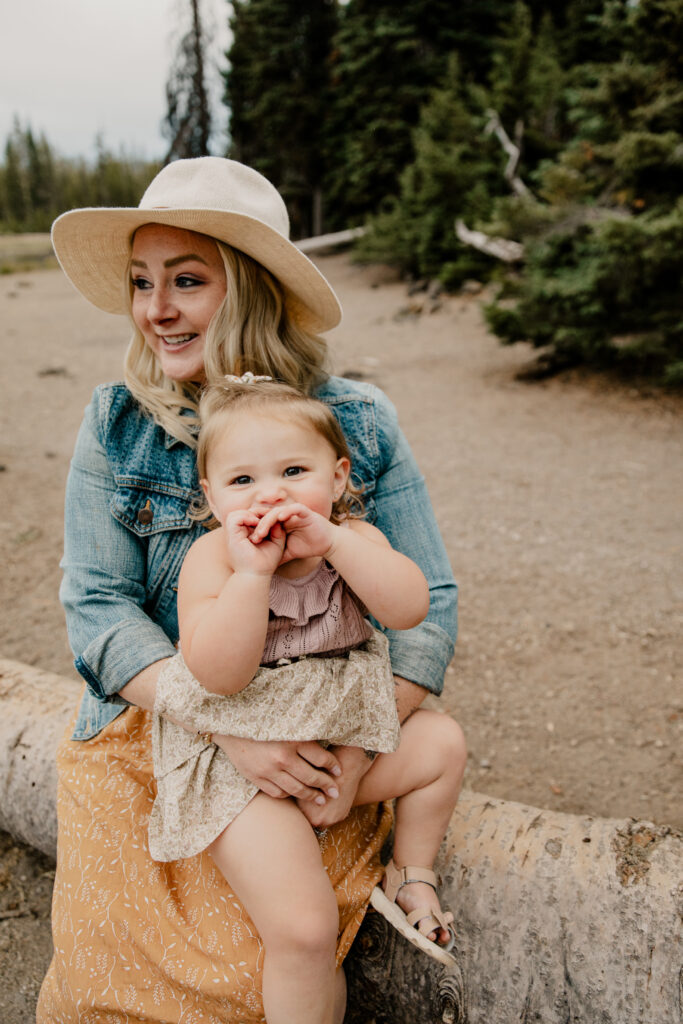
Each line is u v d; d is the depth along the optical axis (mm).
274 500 1324
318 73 21812
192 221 1553
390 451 1769
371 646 1453
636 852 1549
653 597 3855
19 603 3965
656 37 7027
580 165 7977
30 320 13047
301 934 1202
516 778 2691
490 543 4570
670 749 2793
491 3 18328
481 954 1521
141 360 1760
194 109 18453
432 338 10367
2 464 6020
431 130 14242
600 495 5219
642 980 1409
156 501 1613
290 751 1295
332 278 16297
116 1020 1380
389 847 1653
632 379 7770
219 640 1229
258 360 1666
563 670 3309
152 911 1389
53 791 2061
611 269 6949
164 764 1404
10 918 2066
